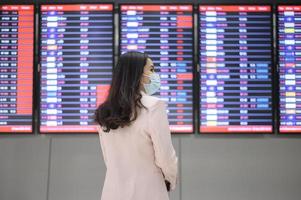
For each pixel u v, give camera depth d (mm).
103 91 3211
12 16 3258
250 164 3221
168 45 3230
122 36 3234
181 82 3215
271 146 3240
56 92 3215
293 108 3201
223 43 3223
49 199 3211
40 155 3248
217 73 3213
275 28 3250
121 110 1657
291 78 3213
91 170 3232
